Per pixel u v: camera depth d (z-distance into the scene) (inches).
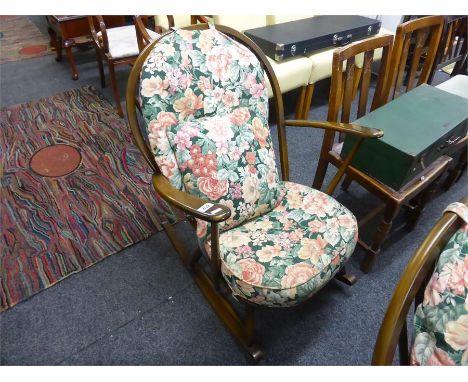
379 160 43.8
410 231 60.2
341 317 47.5
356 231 39.1
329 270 35.6
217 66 38.9
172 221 61.1
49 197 64.4
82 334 45.1
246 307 38.4
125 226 59.7
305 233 38.5
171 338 45.0
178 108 37.3
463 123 46.5
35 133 81.0
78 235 57.6
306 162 76.2
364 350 44.1
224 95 39.9
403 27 51.3
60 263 53.2
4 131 81.2
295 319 47.1
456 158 65.7
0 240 56.2
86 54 121.1
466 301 20.5
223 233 39.8
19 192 65.2
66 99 95.0
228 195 39.4
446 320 20.9
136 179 69.3
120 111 88.4
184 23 87.6
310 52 80.6
